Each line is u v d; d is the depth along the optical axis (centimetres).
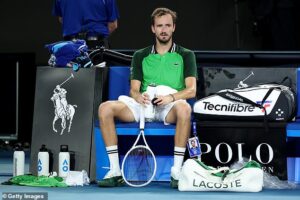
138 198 1362
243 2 2819
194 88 1578
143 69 1627
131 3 2858
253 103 1564
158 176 1644
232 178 1460
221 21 2838
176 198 1362
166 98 1541
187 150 1606
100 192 1452
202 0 2842
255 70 1706
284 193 1452
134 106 1571
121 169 1584
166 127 1561
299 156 1631
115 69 1731
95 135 1617
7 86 2664
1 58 2662
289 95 1588
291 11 2658
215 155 1586
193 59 1616
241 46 2825
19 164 1669
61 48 1677
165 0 2848
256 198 1370
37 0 2888
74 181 1566
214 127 1588
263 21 2686
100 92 1672
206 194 1424
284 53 1958
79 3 2003
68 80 1675
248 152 1580
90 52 1814
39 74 1695
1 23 2902
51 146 1658
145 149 1641
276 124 1568
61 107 1667
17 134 2667
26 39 2902
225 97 1580
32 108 2664
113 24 2050
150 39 2864
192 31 2845
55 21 2888
